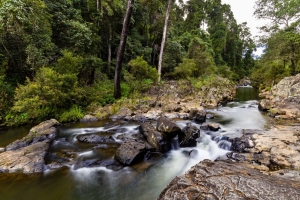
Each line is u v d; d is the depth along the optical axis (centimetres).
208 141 680
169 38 2622
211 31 4838
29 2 886
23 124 878
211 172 303
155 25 2270
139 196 400
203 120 941
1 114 861
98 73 1562
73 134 754
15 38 952
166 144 614
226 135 673
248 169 324
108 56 1812
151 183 445
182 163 543
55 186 423
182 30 4050
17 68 1058
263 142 569
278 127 761
